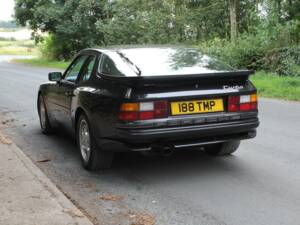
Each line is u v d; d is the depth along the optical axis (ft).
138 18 94.43
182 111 18.48
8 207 15.35
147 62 20.24
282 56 62.80
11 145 23.95
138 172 20.48
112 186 18.70
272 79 57.06
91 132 19.98
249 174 19.81
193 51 22.15
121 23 96.63
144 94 18.06
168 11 93.45
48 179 18.29
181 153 23.34
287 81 53.47
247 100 19.84
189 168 20.86
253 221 14.96
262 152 23.38
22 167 19.81
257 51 66.23
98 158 20.08
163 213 15.78
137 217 15.46
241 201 16.72
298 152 23.31
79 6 129.39
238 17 101.19
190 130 18.49
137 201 16.97
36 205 15.52
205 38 97.30
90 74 21.15
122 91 18.26
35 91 53.36
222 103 19.30
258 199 16.88
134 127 17.87
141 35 96.07
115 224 14.89
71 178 19.83
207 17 101.09
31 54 216.54
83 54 23.22
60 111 24.73
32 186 17.37
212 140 19.45
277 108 38.63
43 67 110.83
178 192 17.84
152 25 92.32
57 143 26.40
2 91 54.29
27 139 27.61
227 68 20.52
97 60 21.18
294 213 15.56
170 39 92.68
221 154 22.71
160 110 18.13
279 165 21.07
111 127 18.56
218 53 68.74
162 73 19.21
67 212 14.96
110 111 18.53
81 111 21.18
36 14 137.49
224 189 18.03
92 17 132.16
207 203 16.61
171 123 18.21
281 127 29.78
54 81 26.23
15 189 17.04
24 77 76.07
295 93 46.83
